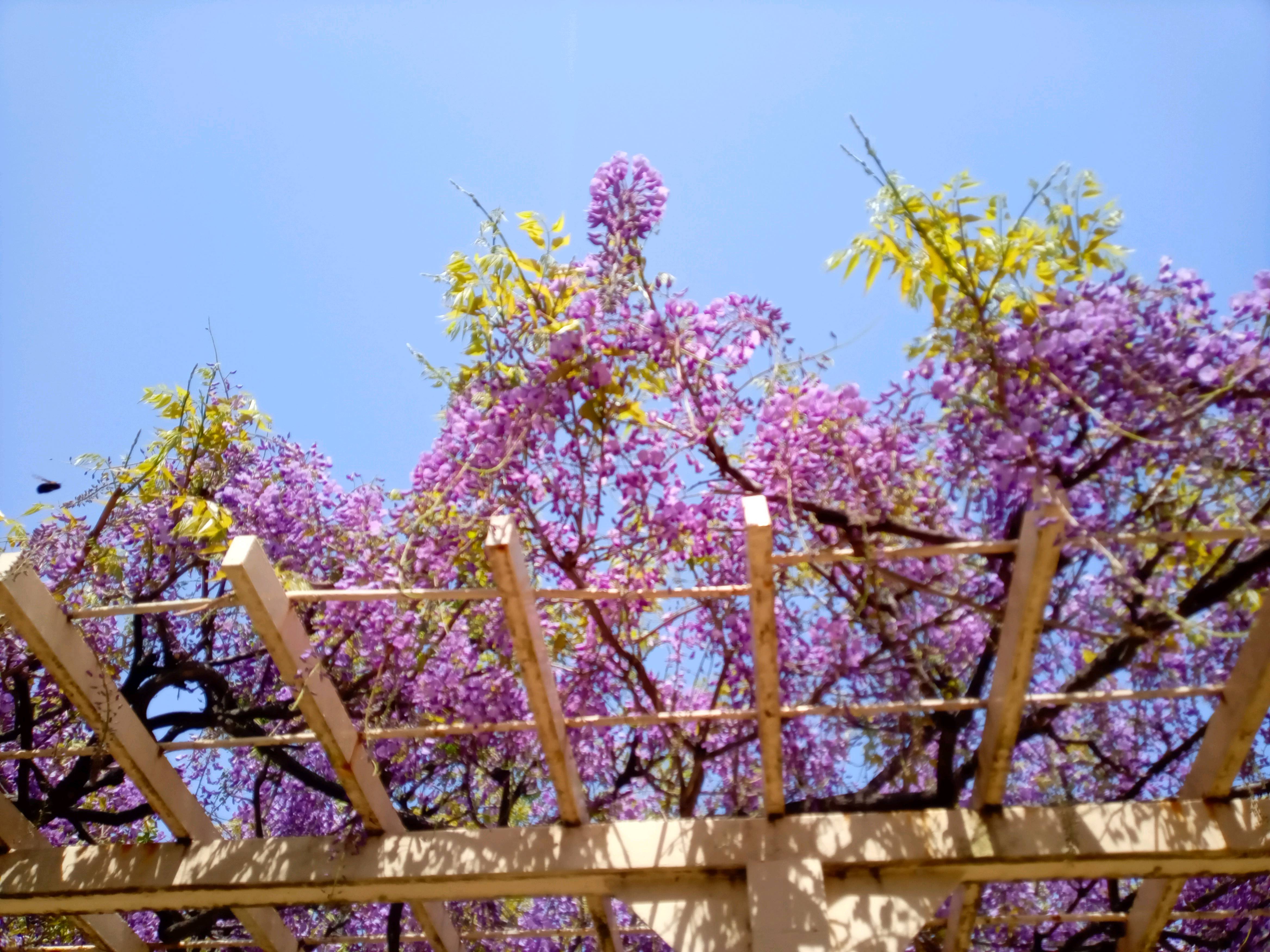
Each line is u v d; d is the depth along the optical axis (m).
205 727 3.87
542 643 3.23
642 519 3.33
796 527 3.05
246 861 3.56
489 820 4.89
